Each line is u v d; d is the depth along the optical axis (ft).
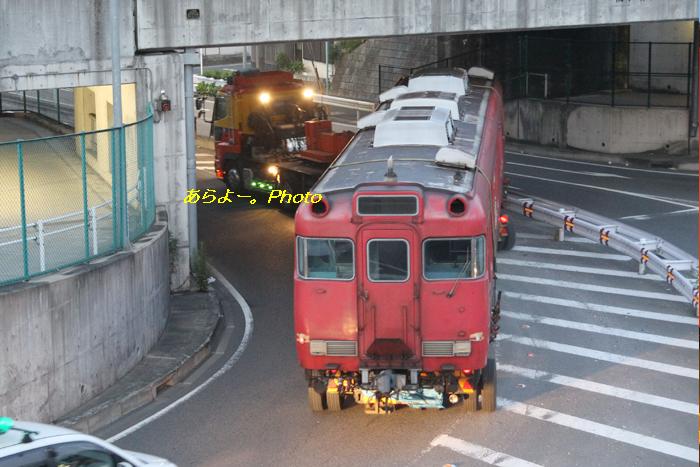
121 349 57.31
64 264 54.13
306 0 75.51
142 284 60.54
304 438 50.16
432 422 51.60
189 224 74.79
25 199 55.11
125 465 36.86
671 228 86.94
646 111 118.62
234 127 108.06
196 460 47.96
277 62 187.93
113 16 63.72
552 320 66.80
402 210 47.80
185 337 64.54
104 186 60.03
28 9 70.13
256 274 81.00
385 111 66.28
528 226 92.89
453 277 48.19
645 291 72.59
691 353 60.34
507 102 135.33
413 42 164.96
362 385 49.62
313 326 49.08
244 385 57.93
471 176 52.11
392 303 48.32
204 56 213.25
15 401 48.88
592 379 56.75
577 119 124.98
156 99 72.84
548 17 78.43
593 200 99.25
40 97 131.34
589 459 46.96
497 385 56.18
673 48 132.77
